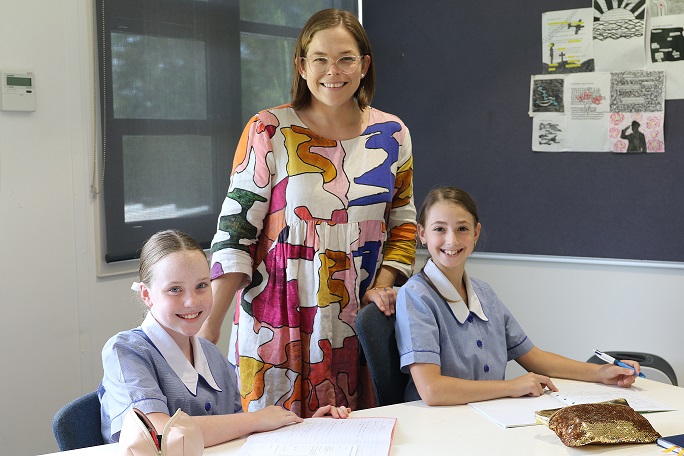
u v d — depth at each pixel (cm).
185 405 182
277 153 225
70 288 316
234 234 224
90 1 313
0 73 288
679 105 332
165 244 181
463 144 380
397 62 394
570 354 366
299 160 224
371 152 233
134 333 183
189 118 353
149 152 338
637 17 336
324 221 225
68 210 313
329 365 226
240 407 200
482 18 369
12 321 298
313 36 218
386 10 394
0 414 297
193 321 181
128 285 339
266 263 228
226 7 363
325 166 226
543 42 356
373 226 232
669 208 338
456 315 221
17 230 298
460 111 379
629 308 351
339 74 216
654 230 342
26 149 298
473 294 227
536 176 364
